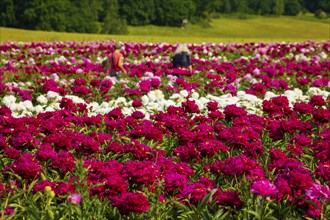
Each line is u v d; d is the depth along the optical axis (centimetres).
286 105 715
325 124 699
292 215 403
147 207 379
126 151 512
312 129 680
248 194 427
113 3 11912
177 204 404
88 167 460
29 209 390
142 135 578
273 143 620
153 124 668
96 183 439
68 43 2691
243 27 13462
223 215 383
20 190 440
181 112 712
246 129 591
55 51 2220
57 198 414
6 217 387
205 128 607
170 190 428
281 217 394
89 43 2688
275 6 16325
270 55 2138
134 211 374
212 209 407
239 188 453
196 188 402
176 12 12644
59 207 410
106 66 1441
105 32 10812
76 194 392
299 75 1362
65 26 9938
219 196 399
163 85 1098
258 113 824
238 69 1408
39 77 1333
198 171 522
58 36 4828
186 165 484
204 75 1441
